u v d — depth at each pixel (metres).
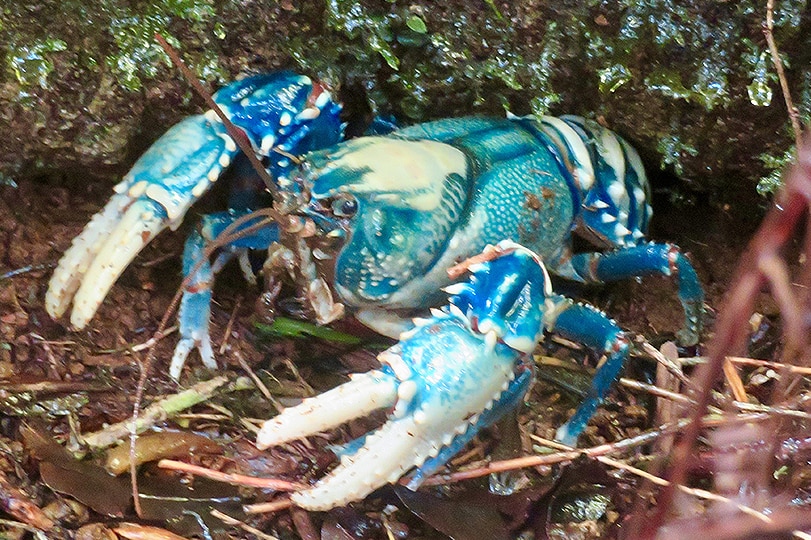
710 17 0.57
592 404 0.56
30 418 0.54
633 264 0.60
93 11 0.56
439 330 0.51
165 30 0.57
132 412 0.55
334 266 0.55
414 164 0.55
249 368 0.57
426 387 0.50
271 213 0.54
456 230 0.56
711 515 0.48
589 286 0.63
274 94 0.57
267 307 0.58
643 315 0.63
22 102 0.56
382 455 0.50
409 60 0.59
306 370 0.58
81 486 0.52
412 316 0.57
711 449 0.52
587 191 0.60
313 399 0.50
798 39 0.57
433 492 0.53
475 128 0.59
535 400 0.59
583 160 0.60
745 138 0.59
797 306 0.43
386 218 0.54
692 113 0.59
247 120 0.56
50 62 0.56
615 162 0.61
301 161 0.55
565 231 0.60
